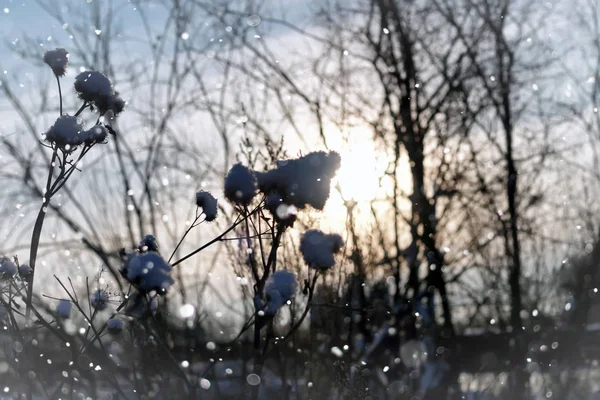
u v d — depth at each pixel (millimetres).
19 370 3152
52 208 8289
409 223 8438
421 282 8273
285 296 2496
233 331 4781
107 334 3078
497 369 8008
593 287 8453
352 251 4984
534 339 8016
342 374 4250
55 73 3182
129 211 8180
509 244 8500
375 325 6883
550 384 7922
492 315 8398
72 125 3039
